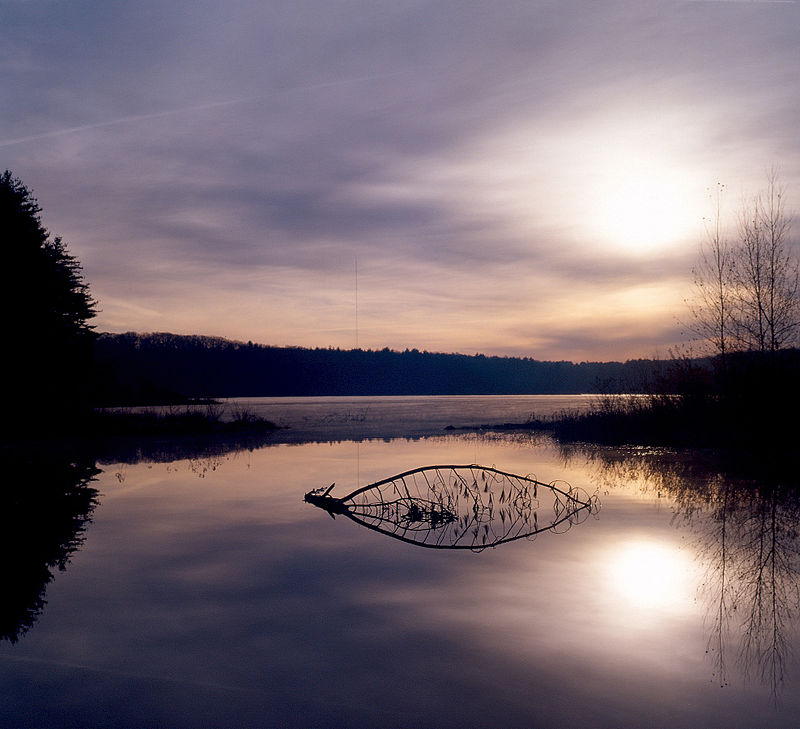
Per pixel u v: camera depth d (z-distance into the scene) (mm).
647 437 27391
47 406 35438
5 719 5047
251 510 13578
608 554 9867
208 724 4957
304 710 5164
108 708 5219
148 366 109062
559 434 30922
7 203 34750
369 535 11297
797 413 23438
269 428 36938
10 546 10477
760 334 23938
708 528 11617
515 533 11398
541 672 5824
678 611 7371
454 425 39500
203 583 8500
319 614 7332
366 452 24438
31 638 6684
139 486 16766
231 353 143250
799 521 12180
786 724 4891
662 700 5301
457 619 7133
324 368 164000
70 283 39688
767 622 7023
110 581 8641
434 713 5109
